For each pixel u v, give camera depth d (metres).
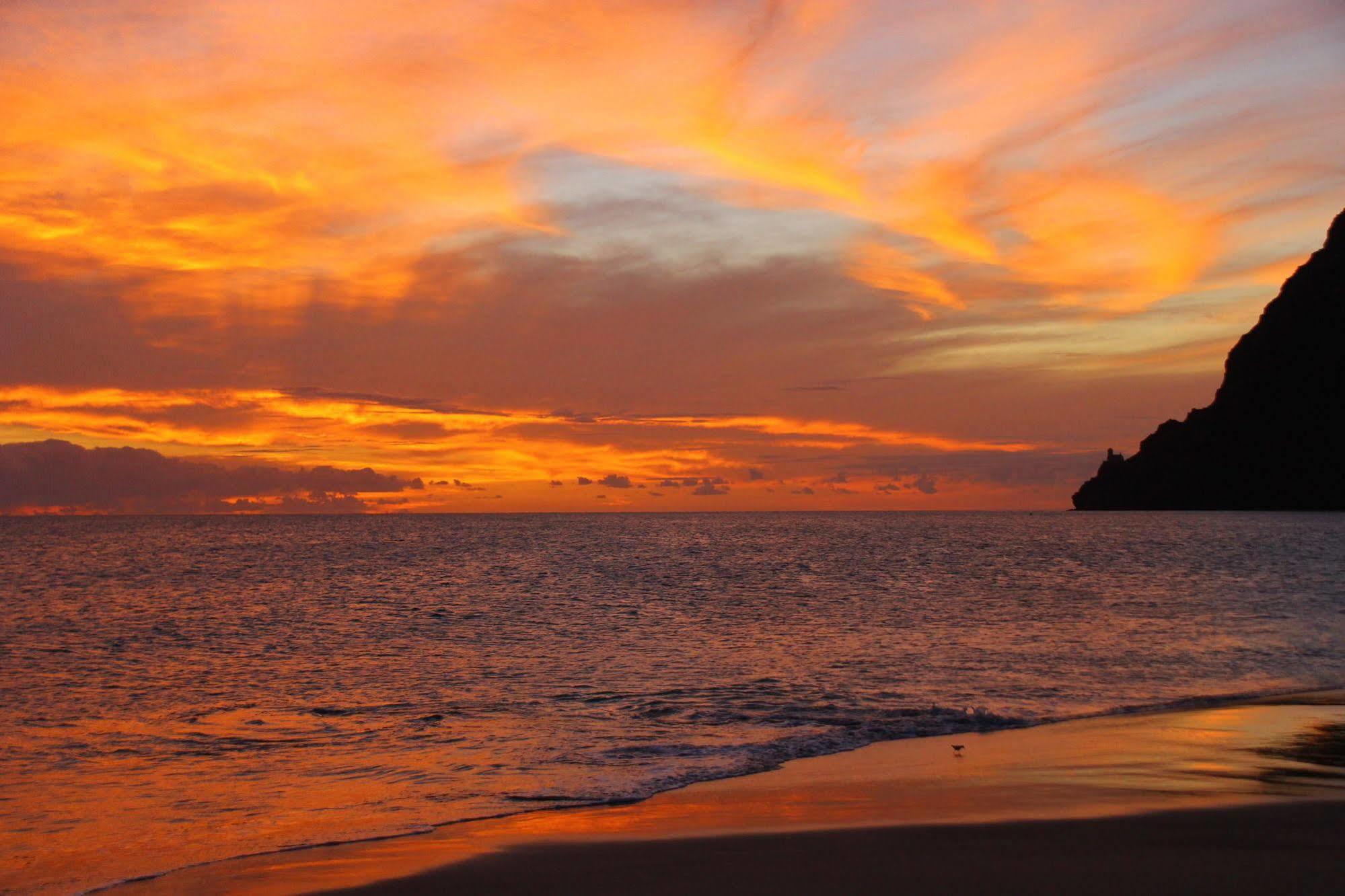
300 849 9.99
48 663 26.03
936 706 18.11
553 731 16.61
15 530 152.50
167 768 14.37
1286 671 21.95
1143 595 42.16
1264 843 9.02
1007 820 10.09
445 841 10.10
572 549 90.69
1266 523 133.88
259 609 40.19
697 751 14.77
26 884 9.11
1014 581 51.09
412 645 29.09
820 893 8.01
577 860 9.12
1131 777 12.12
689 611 37.69
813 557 75.38
